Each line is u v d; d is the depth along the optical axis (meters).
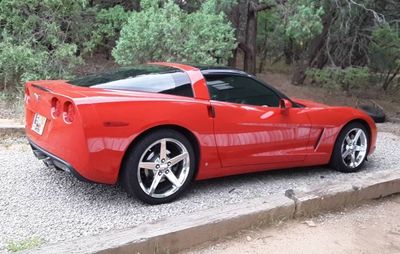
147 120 4.04
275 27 13.06
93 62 11.91
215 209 3.98
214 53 9.30
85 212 4.04
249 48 12.80
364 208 4.79
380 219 4.56
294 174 5.58
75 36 10.17
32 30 9.38
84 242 3.24
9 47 8.69
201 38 9.09
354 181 4.96
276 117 4.93
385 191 5.07
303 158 5.28
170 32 8.88
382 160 6.48
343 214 4.58
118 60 9.05
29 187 4.57
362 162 5.84
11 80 9.14
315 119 5.29
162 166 4.24
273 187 5.03
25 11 9.40
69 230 3.67
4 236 3.51
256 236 3.92
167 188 4.36
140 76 4.50
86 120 3.78
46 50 9.51
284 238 3.95
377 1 13.09
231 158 4.66
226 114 4.55
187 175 4.41
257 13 13.36
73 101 3.81
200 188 4.85
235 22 11.79
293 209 4.27
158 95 4.25
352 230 4.26
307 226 4.21
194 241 3.64
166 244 3.47
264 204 4.16
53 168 5.16
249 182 5.16
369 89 16.20
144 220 3.95
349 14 12.37
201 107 4.39
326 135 5.42
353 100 14.26
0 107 7.98
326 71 12.80
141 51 8.97
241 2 11.68
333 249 3.86
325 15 12.17
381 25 12.77
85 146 3.80
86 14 10.42
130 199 4.39
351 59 14.38
